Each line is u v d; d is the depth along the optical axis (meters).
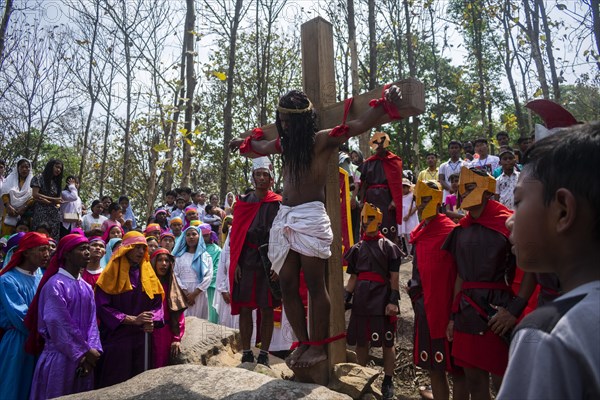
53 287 4.44
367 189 7.07
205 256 6.98
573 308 0.94
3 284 4.75
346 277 7.34
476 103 18.44
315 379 3.34
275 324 5.96
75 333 4.36
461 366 3.49
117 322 4.79
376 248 4.73
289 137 3.11
